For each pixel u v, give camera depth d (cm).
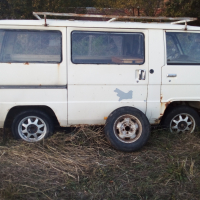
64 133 483
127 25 456
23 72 435
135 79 460
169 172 389
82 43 448
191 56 482
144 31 461
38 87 440
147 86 465
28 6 1051
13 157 414
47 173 377
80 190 346
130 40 460
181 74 471
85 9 1227
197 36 482
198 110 536
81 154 436
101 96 457
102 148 454
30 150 435
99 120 466
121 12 1189
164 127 509
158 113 476
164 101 473
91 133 470
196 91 479
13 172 373
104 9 1208
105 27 450
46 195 331
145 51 461
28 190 338
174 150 458
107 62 453
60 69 441
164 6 1091
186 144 475
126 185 360
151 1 1109
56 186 351
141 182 366
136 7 1131
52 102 447
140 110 467
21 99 440
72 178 371
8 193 323
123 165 409
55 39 443
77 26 443
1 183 346
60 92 446
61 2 1105
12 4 1043
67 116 455
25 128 463
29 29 437
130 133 461
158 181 369
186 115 511
